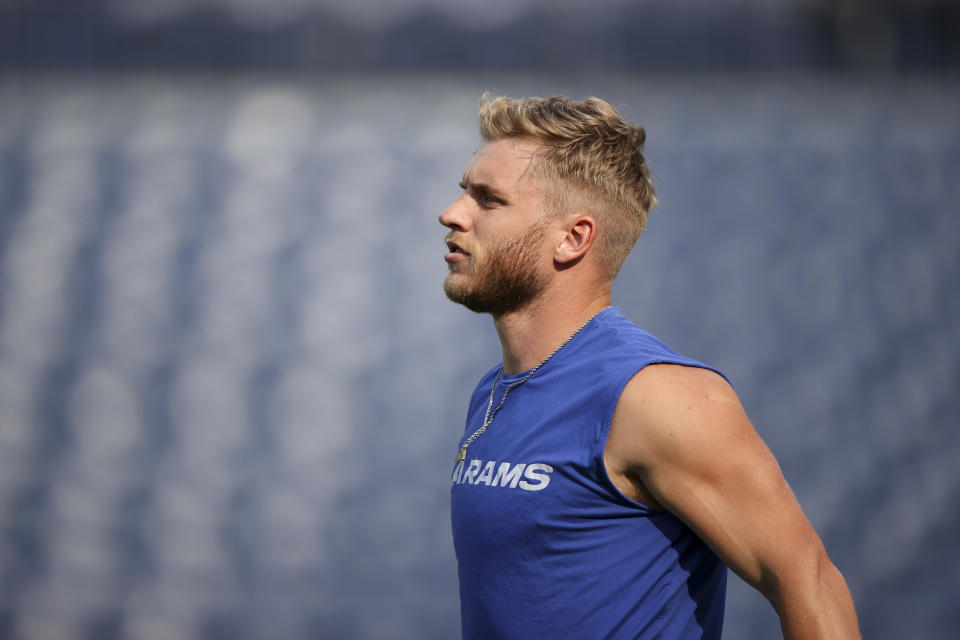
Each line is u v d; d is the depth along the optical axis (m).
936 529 14.82
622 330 4.02
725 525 3.46
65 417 15.30
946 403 15.32
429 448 15.19
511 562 3.79
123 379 15.50
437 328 15.78
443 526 14.83
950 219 16.22
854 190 16.42
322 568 14.65
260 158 16.80
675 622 3.71
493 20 18.17
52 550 14.71
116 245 16.22
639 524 3.68
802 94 17.73
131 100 17.64
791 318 15.76
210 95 17.78
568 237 4.12
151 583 14.57
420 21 18.17
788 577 3.39
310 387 15.51
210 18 18.14
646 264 16.05
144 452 15.17
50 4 17.97
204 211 16.45
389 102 17.61
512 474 3.83
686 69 18.08
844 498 14.98
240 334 15.77
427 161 16.73
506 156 4.16
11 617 14.27
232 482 15.07
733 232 16.22
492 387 4.45
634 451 3.56
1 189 16.48
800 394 15.41
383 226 16.34
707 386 3.59
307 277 16.06
